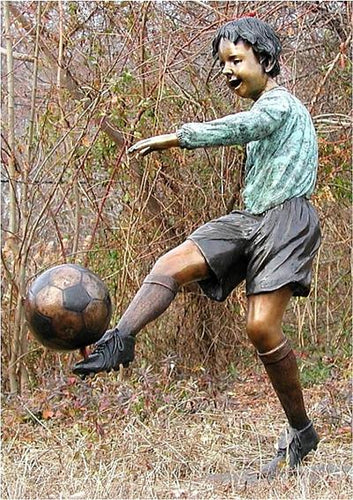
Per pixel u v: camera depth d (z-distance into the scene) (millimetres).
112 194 8898
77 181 8562
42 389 7715
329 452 5883
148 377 7715
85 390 7480
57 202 9086
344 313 10219
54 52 8578
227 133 4277
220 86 8766
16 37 8906
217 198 8922
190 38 8672
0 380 8492
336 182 8945
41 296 3941
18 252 8461
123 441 6270
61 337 3947
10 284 8438
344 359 9492
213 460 5793
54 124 8328
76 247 8742
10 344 8625
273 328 4527
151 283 4297
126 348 4109
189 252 4438
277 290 4473
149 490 5055
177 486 5137
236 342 9477
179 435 6441
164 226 8812
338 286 10258
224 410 7500
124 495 5004
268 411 7410
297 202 4578
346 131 8734
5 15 8227
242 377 8992
